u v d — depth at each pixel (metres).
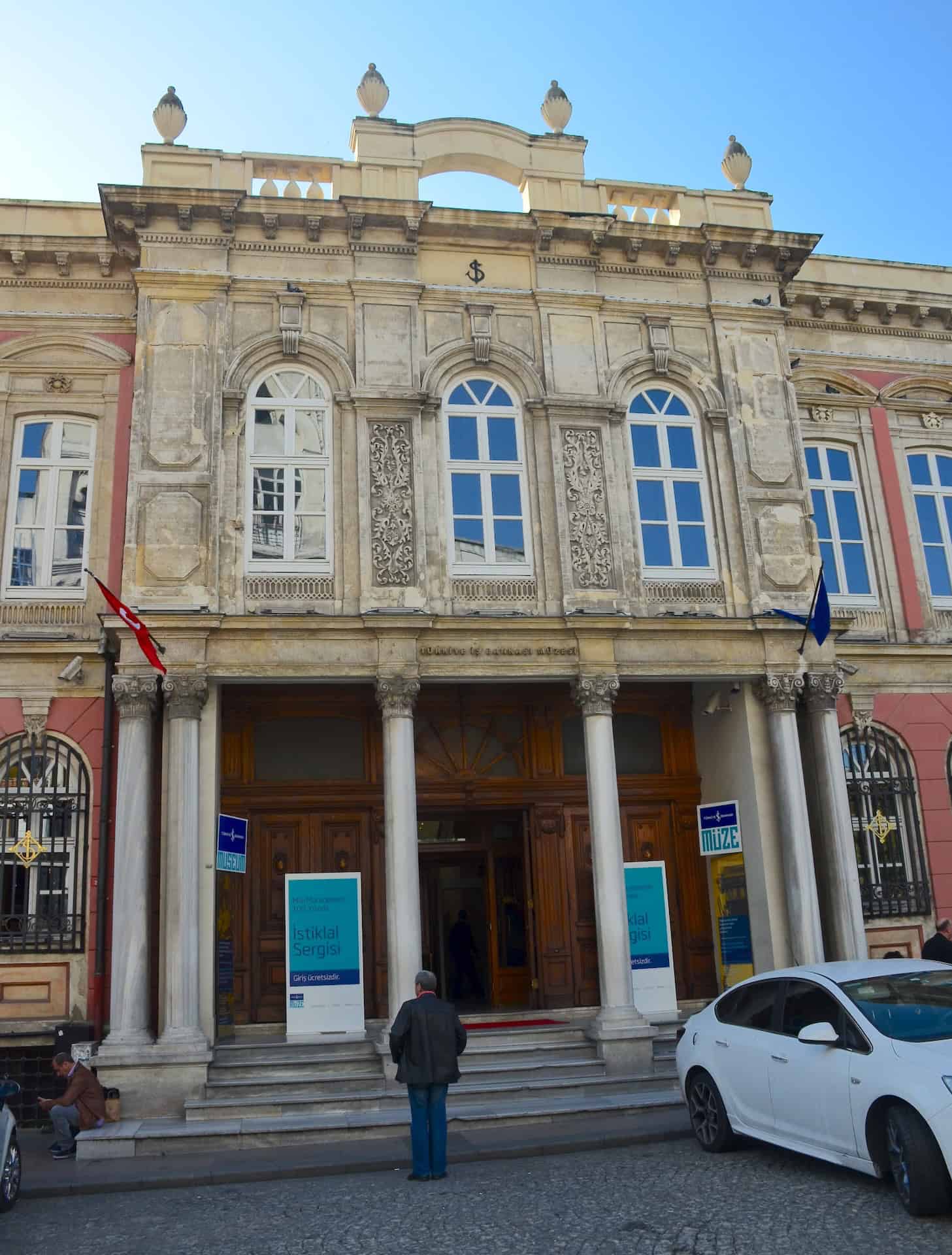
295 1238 8.36
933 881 17.83
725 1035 10.36
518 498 16.77
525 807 17.88
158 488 15.55
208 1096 13.31
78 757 15.73
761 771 16.50
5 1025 14.61
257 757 17.34
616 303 17.70
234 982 16.50
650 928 16.33
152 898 14.52
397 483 16.16
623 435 17.30
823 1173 9.26
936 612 19.30
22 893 15.21
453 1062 10.39
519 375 17.12
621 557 16.56
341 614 15.66
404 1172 10.83
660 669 16.17
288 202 16.62
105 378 17.06
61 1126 12.27
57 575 16.33
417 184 17.62
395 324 16.86
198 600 15.21
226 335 16.34
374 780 17.41
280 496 16.11
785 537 17.33
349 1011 15.12
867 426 19.67
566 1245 7.72
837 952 15.84
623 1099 13.34
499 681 15.96
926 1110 7.77
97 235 17.56
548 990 17.25
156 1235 8.70
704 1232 7.81
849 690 18.30
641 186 18.50
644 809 18.23
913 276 20.62
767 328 18.25
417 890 14.65
